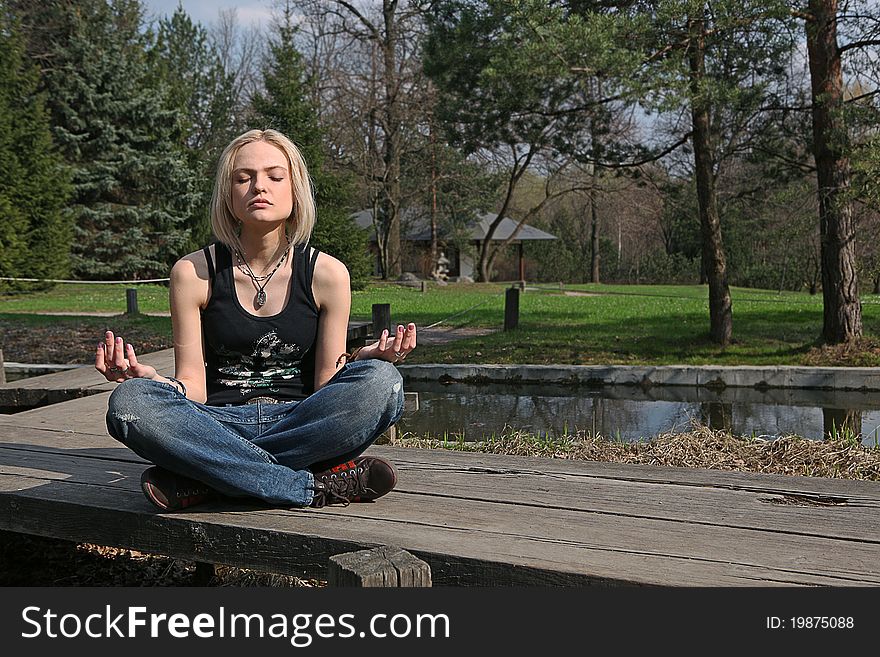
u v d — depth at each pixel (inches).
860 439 283.6
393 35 1311.5
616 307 796.0
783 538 88.9
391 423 101.5
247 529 92.0
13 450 133.2
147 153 1136.8
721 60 452.1
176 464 95.1
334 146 1417.3
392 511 99.0
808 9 438.6
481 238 1577.3
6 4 1093.8
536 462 125.9
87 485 110.7
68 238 1001.5
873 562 81.2
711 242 498.3
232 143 102.0
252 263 103.7
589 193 1441.9
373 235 1700.3
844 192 421.4
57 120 1099.3
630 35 420.2
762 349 474.9
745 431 305.3
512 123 540.1
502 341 530.0
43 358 469.1
